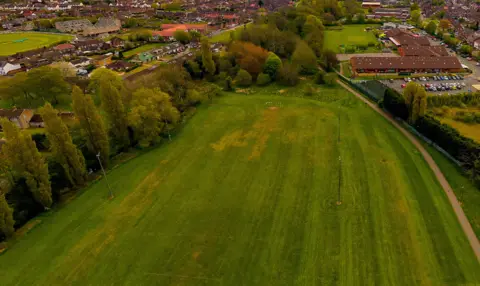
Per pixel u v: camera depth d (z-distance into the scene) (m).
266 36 181.88
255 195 76.06
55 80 134.00
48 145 101.69
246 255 60.66
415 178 78.88
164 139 102.88
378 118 110.69
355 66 159.88
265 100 128.12
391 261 57.69
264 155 91.12
